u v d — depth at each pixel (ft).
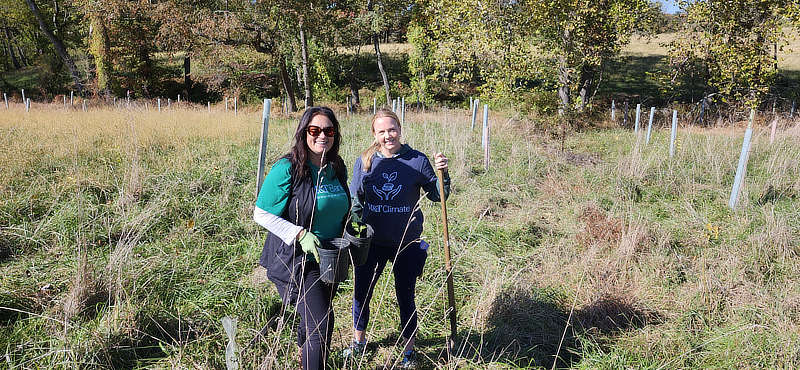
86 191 18.95
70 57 107.34
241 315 11.04
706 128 50.60
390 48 135.13
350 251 7.75
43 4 115.34
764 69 54.95
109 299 10.50
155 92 103.40
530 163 26.78
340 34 83.41
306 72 79.77
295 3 70.28
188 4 70.95
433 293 12.35
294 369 9.04
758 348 9.89
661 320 11.42
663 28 62.44
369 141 32.65
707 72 60.75
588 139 40.65
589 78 61.52
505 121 44.73
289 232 7.54
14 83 118.52
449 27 61.67
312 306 7.64
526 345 10.59
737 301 11.81
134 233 15.03
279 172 7.61
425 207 19.08
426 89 87.35
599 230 16.26
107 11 80.74
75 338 9.36
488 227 17.52
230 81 91.71
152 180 21.04
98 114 47.19
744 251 14.67
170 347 9.68
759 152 29.48
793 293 12.03
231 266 13.64
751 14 55.21
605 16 56.44
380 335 10.77
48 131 33.58
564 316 11.53
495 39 56.13
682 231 17.11
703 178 24.06
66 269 12.48
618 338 10.73
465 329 11.00
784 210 18.61
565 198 21.35
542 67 56.59
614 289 12.39
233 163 25.62
